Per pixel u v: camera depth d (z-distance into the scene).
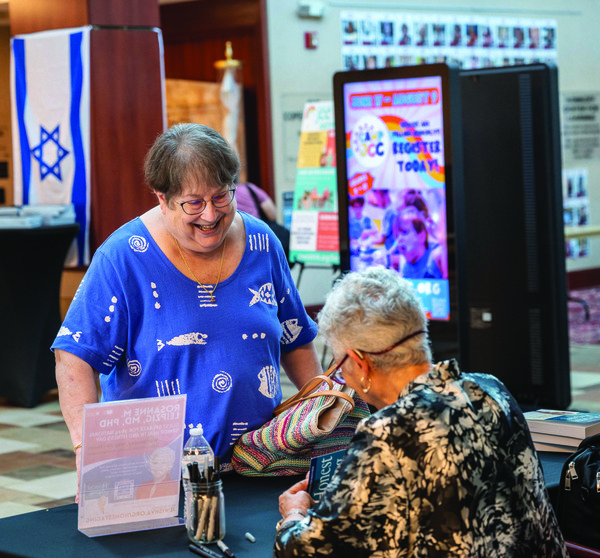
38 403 6.20
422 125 3.94
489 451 1.54
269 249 2.25
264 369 2.17
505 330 4.96
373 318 1.60
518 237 4.87
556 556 1.64
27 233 5.75
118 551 1.74
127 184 6.23
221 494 1.77
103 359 2.08
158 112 6.32
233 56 8.95
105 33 6.10
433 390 1.58
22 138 6.41
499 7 10.42
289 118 8.91
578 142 11.25
